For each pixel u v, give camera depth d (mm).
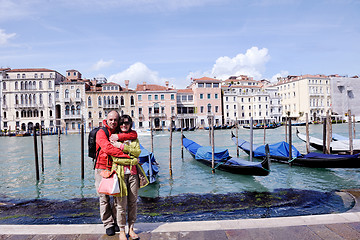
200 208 6102
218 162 10805
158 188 8211
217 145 21062
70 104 46875
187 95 52688
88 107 47250
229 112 54688
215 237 2916
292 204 6258
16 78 46031
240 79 62031
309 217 3412
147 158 9172
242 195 7273
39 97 46312
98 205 6566
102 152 3059
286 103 64500
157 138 31141
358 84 62875
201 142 24047
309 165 10445
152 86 50750
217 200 6789
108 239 2943
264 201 6598
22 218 5621
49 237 2980
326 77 60938
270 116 56906
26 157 16391
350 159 9234
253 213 5637
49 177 10250
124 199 2926
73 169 11891
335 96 60906
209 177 9648
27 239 2928
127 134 3043
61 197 7480
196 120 51188
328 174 9742
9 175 10750
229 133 36688
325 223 3211
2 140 33656
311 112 58688
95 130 3182
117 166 2920
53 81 46438
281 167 10906
